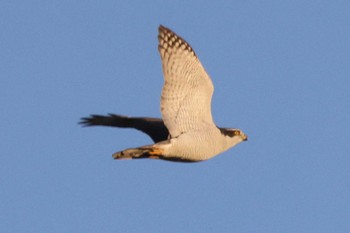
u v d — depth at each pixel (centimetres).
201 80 1469
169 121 1455
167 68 1448
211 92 1477
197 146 1468
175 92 1457
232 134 1562
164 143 1442
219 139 1512
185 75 1459
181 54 1456
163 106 1454
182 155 1462
